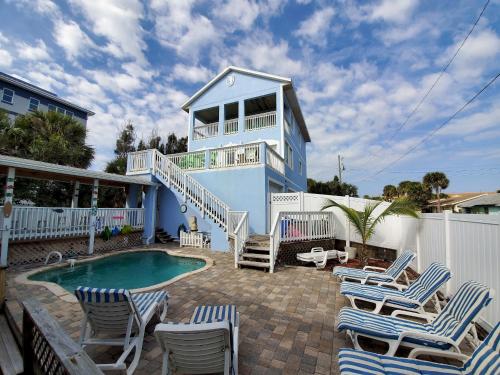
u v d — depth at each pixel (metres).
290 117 17.61
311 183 35.59
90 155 14.80
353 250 8.36
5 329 3.63
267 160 11.33
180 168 11.80
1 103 18.20
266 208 10.67
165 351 2.26
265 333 3.51
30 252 7.86
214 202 10.45
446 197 30.20
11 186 7.07
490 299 2.61
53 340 1.73
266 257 7.26
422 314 3.64
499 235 3.13
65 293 5.00
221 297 4.90
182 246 11.02
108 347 3.22
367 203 8.78
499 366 1.93
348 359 2.23
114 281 7.06
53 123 13.68
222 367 2.35
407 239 7.15
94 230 9.55
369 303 4.68
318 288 5.47
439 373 2.11
